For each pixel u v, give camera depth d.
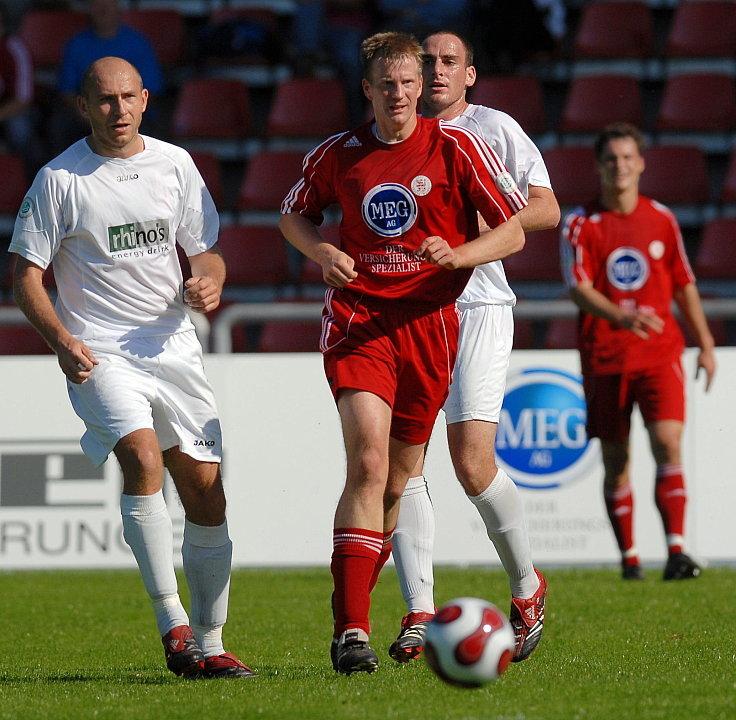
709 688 16.38
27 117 54.97
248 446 34.62
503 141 20.36
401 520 20.41
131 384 18.31
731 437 34.22
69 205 18.27
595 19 58.28
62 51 60.31
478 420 19.89
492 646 15.09
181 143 56.44
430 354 18.19
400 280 18.05
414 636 19.64
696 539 34.34
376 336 17.97
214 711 14.91
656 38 61.41
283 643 22.84
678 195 52.72
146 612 27.72
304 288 50.41
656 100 58.31
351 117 55.66
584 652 20.67
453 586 30.72
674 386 31.70
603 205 32.16
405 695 15.85
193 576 18.66
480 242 17.56
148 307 18.73
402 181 17.91
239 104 56.53
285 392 34.62
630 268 31.81
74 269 18.62
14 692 17.09
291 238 18.42
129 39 53.12
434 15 53.97
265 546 34.59
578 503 34.38
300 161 53.47
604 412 31.70
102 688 17.27
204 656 18.48
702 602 27.55
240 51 58.31
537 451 34.41
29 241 18.20
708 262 49.53
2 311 36.00
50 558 34.75
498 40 55.72
